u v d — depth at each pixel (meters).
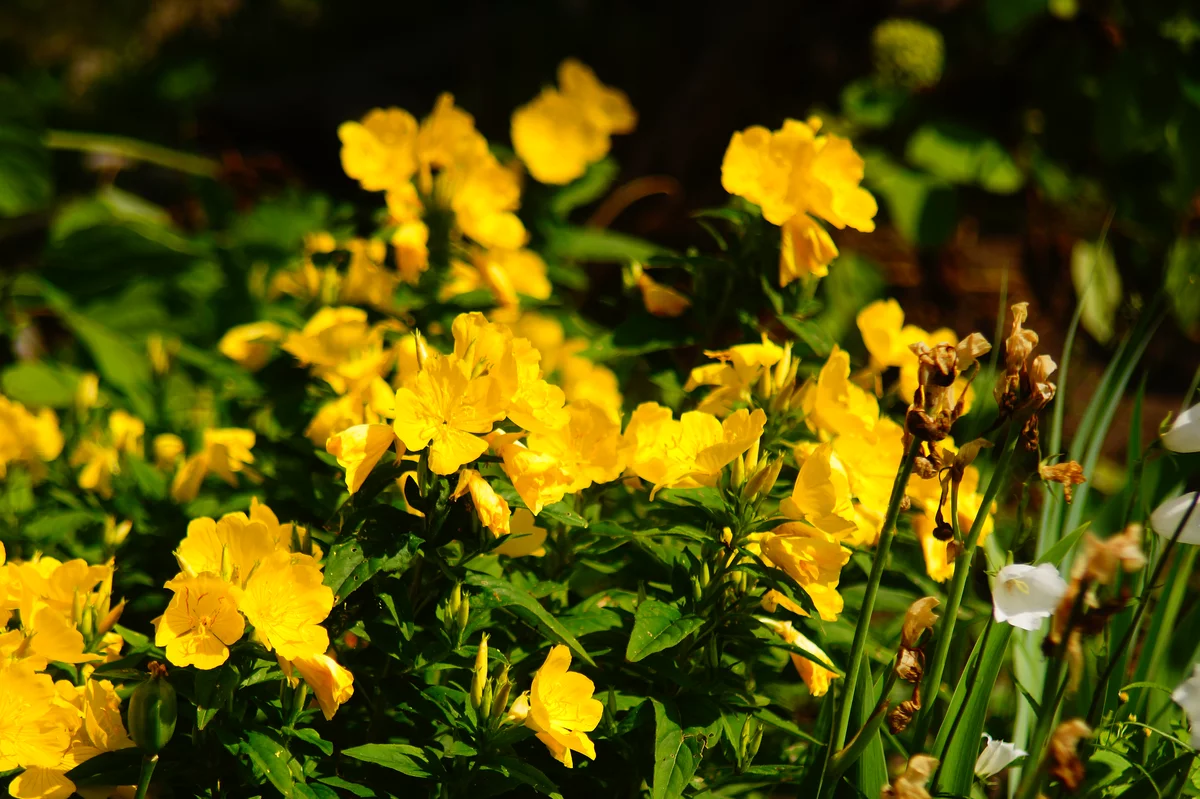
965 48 4.90
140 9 9.08
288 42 8.36
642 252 3.71
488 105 7.06
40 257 4.21
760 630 2.71
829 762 2.70
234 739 2.63
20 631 2.67
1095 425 2.93
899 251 4.65
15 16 9.23
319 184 6.92
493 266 2.92
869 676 2.73
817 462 2.66
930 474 2.64
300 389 2.89
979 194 4.77
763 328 2.89
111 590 2.77
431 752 2.67
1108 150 4.30
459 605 2.66
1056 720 2.80
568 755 2.64
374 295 2.93
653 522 2.76
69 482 2.91
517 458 2.65
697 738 2.67
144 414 3.09
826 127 5.01
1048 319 4.54
